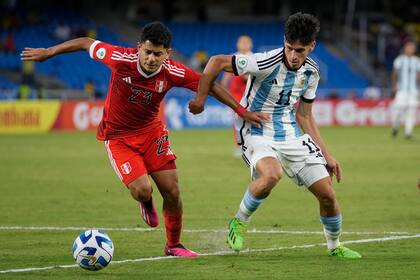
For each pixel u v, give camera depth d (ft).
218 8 552.41
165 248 99.40
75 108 364.38
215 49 500.33
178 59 485.97
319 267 90.27
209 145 282.36
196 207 142.41
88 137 321.32
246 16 549.54
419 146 271.69
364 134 330.34
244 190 165.89
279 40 510.58
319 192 94.02
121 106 95.61
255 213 135.13
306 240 109.19
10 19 480.64
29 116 357.20
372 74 469.57
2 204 146.72
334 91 418.31
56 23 493.36
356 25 525.34
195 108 94.58
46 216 132.77
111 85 96.48
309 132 98.68
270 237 111.96
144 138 96.48
